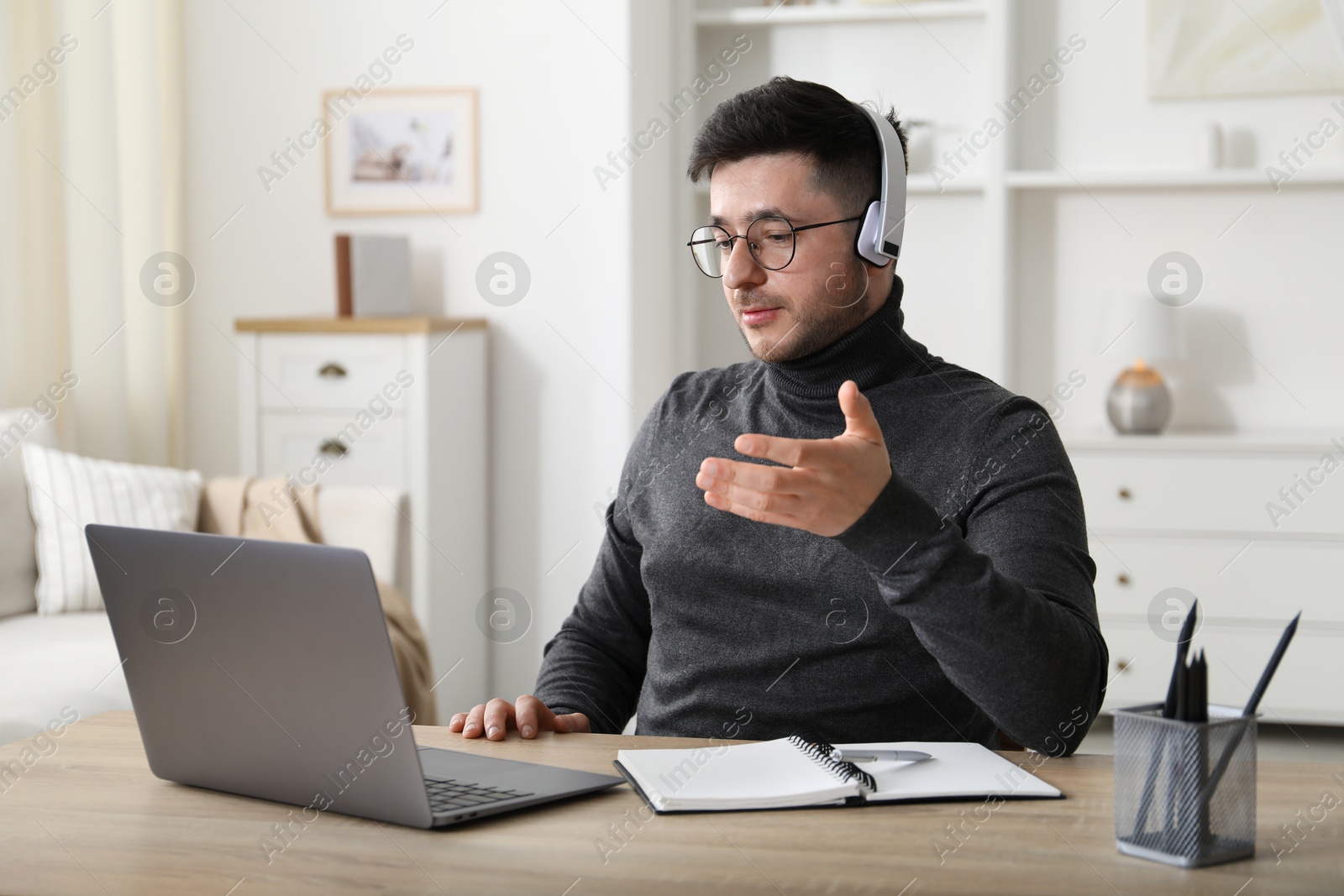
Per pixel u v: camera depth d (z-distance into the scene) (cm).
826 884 77
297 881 80
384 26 369
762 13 375
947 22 375
